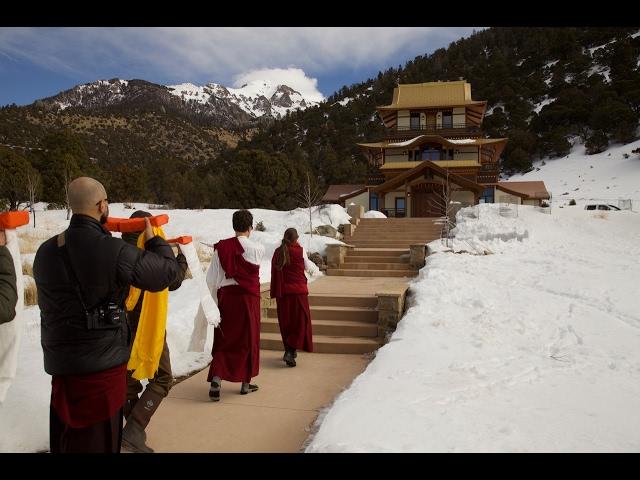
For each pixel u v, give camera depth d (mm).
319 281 12320
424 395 4594
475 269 12266
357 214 21750
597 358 6180
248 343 5512
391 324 8125
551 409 4418
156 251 3004
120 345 2832
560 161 89062
